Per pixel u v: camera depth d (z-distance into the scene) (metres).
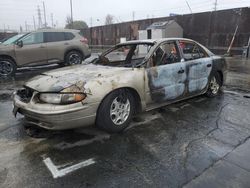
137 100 3.71
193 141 3.19
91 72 3.53
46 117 2.93
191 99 5.05
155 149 3.00
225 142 3.15
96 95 3.10
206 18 13.90
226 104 4.71
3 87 6.75
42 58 9.14
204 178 2.41
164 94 4.00
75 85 3.02
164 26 14.11
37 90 3.10
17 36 9.09
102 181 2.39
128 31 19.39
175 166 2.62
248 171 2.51
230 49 12.98
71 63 9.90
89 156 2.86
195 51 4.68
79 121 3.04
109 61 4.73
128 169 2.59
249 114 4.15
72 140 3.26
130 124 3.77
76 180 2.41
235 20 12.62
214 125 3.70
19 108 3.30
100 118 3.25
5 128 3.71
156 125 3.72
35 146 3.11
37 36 9.03
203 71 4.70
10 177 2.47
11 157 2.85
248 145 3.07
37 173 2.54
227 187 2.27
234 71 8.55
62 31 9.65
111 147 3.06
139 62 4.11
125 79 3.42
